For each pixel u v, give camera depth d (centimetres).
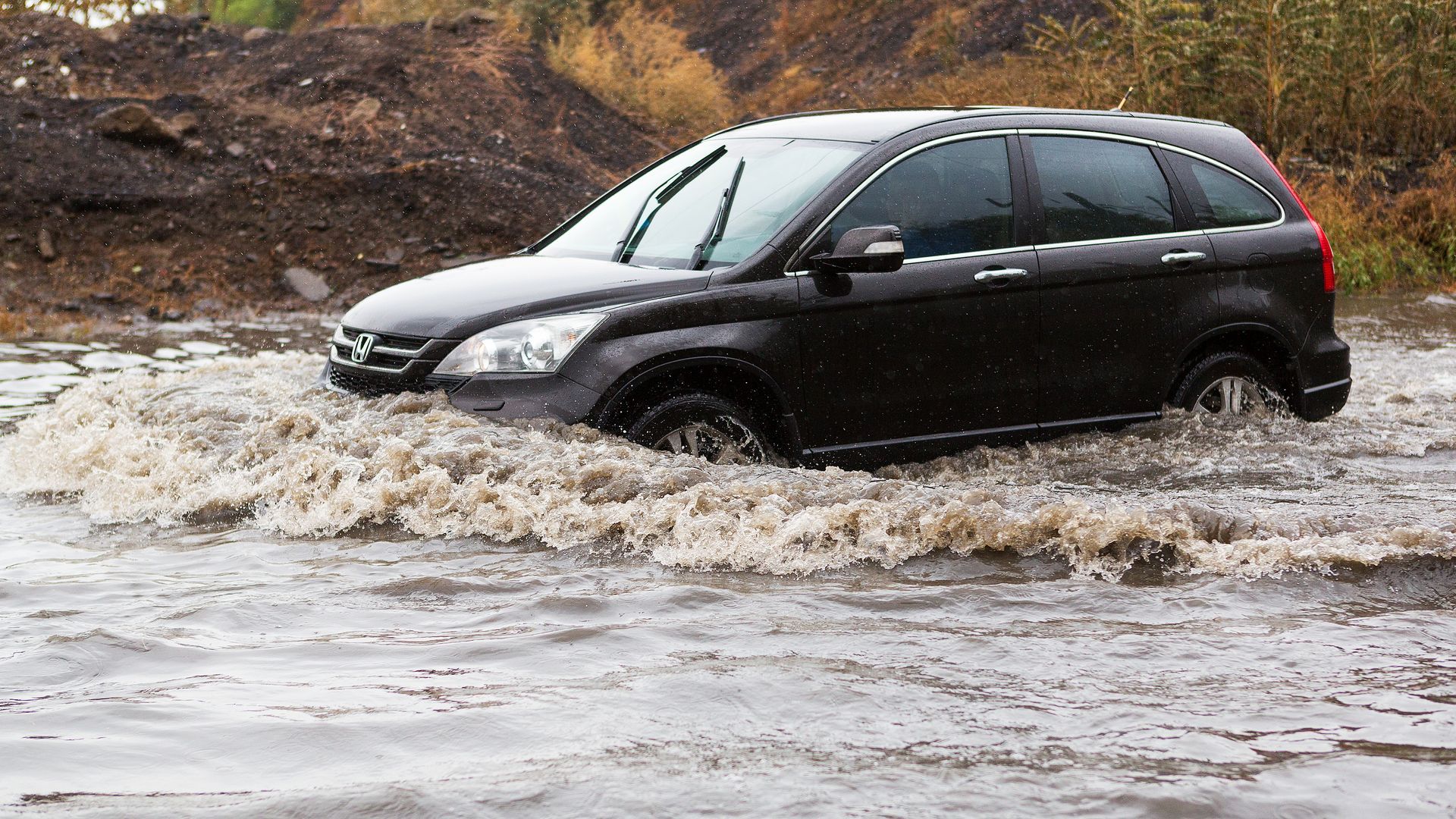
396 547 457
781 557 427
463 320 559
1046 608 374
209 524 497
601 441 522
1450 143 1722
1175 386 671
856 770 249
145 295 1389
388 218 1593
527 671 314
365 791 238
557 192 1731
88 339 1168
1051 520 439
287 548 456
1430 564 409
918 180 615
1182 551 425
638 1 2781
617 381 538
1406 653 331
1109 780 244
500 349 542
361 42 2012
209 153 1662
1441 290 1405
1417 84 1739
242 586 403
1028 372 624
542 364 538
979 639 341
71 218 1483
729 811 230
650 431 544
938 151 623
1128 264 644
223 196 1576
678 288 562
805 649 332
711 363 555
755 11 2897
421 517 479
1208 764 254
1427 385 844
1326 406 707
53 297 1358
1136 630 351
